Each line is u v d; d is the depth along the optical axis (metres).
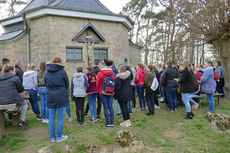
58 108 3.85
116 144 3.74
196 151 3.46
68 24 10.59
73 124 5.03
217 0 7.14
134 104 6.52
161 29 24.14
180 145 3.73
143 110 6.56
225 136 4.16
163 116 5.71
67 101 3.97
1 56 10.64
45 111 5.23
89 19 11.23
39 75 5.10
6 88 4.16
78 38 10.90
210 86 5.52
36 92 5.28
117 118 5.59
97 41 11.40
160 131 4.48
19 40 11.00
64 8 10.09
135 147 3.63
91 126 4.81
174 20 13.73
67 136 4.08
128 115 4.80
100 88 4.67
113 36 12.07
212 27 7.54
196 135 4.23
